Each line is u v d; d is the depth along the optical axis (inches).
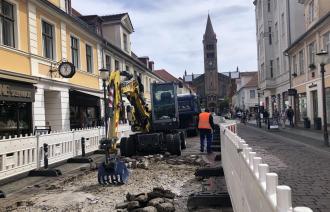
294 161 479.5
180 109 1155.3
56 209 312.8
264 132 1111.6
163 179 418.9
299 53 1284.4
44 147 502.0
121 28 1412.4
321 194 294.8
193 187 373.1
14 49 664.4
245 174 171.2
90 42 1055.0
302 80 1248.8
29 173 479.2
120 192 364.5
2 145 414.6
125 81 560.7
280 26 1595.7
